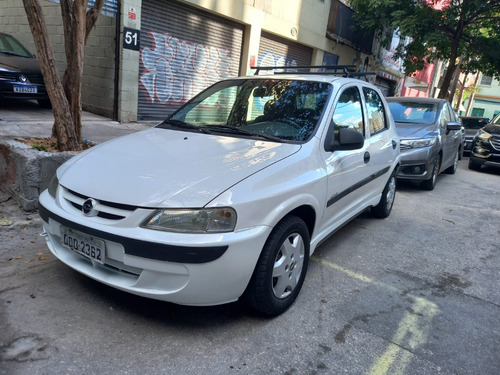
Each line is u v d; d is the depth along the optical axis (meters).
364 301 3.29
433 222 5.62
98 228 2.49
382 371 2.48
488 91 39.00
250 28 11.59
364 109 4.34
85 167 2.90
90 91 9.45
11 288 2.98
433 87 30.50
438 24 14.03
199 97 4.18
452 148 8.73
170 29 9.54
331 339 2.74
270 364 2.44
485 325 3.09
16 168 4.36
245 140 3.27
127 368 2.30
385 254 4.32
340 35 16.34
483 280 3.89
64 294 2.96
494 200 7.29
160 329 2.68
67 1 4.57
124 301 2.95
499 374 2.54
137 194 2.48
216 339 2.63
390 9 14.76
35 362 2.28
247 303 2.80
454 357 2.67
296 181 2.91
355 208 4.26
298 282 3.11
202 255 2.37
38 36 4.23
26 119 7.53
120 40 8.42
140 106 9.33
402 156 6.96
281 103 3.69
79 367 2.28
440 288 3.65
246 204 2.51
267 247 2.69
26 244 3.69
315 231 3.35
